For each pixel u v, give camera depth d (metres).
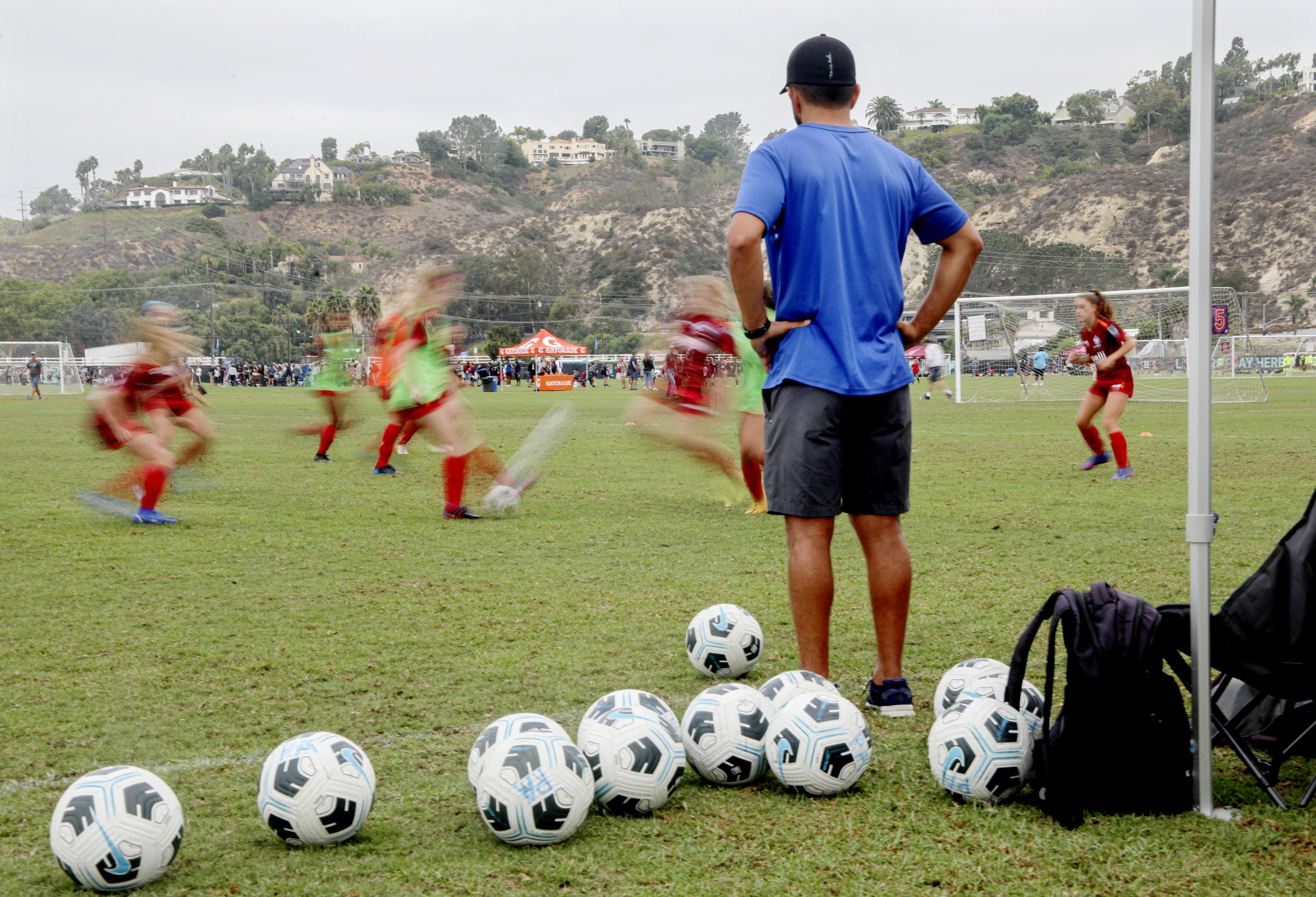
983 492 9.63
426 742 3.35
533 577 6.08
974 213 134.12
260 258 151.75
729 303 8.45
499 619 5.03
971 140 178.62
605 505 9.37
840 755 2.83
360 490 10.63
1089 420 11.05
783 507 3.48
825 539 3.53
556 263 154.50
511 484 9.05
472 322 120.88
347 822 2.58
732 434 17.80
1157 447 14.09
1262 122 126.75
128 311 112.94
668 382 9.26
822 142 3.50
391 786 2.99
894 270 3.52
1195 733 2.71
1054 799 2.65
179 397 9.03
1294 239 106.19
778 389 3.50
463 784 3.00
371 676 4.07
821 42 3.57
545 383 48.69
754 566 6.35
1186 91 180.00
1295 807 2.72
